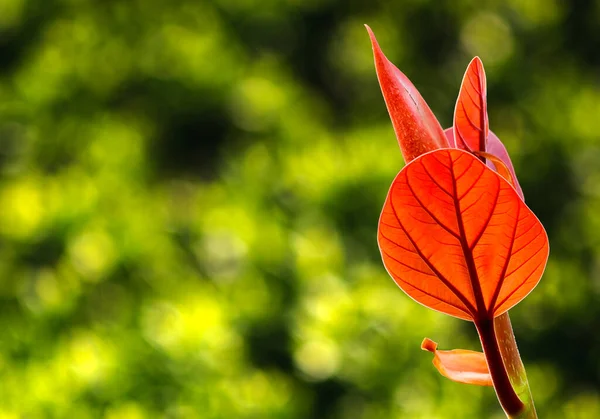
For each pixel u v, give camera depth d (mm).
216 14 6574
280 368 3947
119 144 5418
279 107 5781
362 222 4438
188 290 3996
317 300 3754
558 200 5074
